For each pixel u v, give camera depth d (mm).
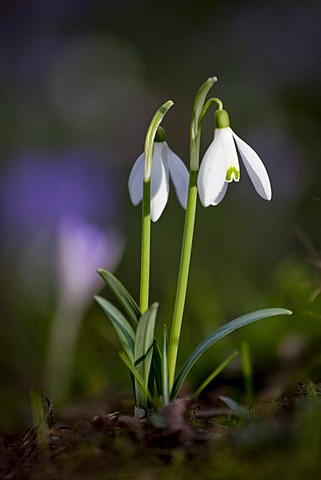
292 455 454
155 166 516
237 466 453
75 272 685
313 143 1247
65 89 1400
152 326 500
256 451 458
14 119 1362
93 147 1326
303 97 1321
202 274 831
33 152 1305
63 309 683
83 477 458
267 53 1388
